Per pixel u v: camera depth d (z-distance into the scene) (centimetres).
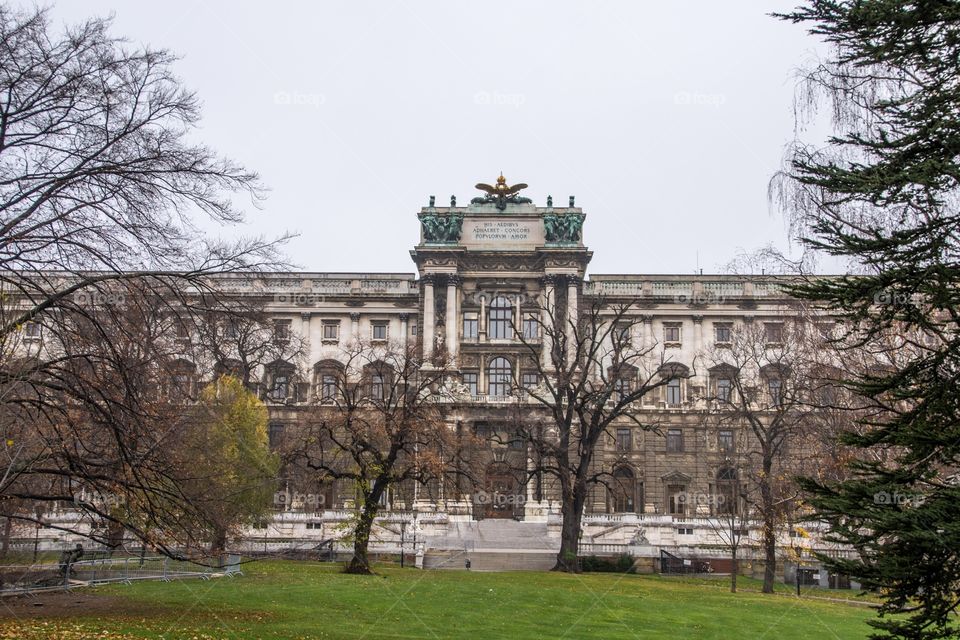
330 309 12606
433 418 7444
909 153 2416
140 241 3338
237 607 4256
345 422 7056
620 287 12612
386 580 5738
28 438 3375
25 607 3953
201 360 5262
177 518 3541
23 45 3166
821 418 5550
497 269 12219
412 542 8012
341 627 3903
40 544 6662
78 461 3309
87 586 4756
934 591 2323
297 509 9906
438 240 12138
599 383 11962
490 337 12188
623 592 5653
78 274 3328
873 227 3156
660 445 12162
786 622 4644
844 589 7106
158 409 3703
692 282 12575
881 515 2231
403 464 8206
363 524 6494
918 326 2764
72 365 3372
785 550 7125
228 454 5941
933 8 2378
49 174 3278
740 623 4562
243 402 6775
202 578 5388
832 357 5072
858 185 2398
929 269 2309
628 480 12150
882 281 2361
